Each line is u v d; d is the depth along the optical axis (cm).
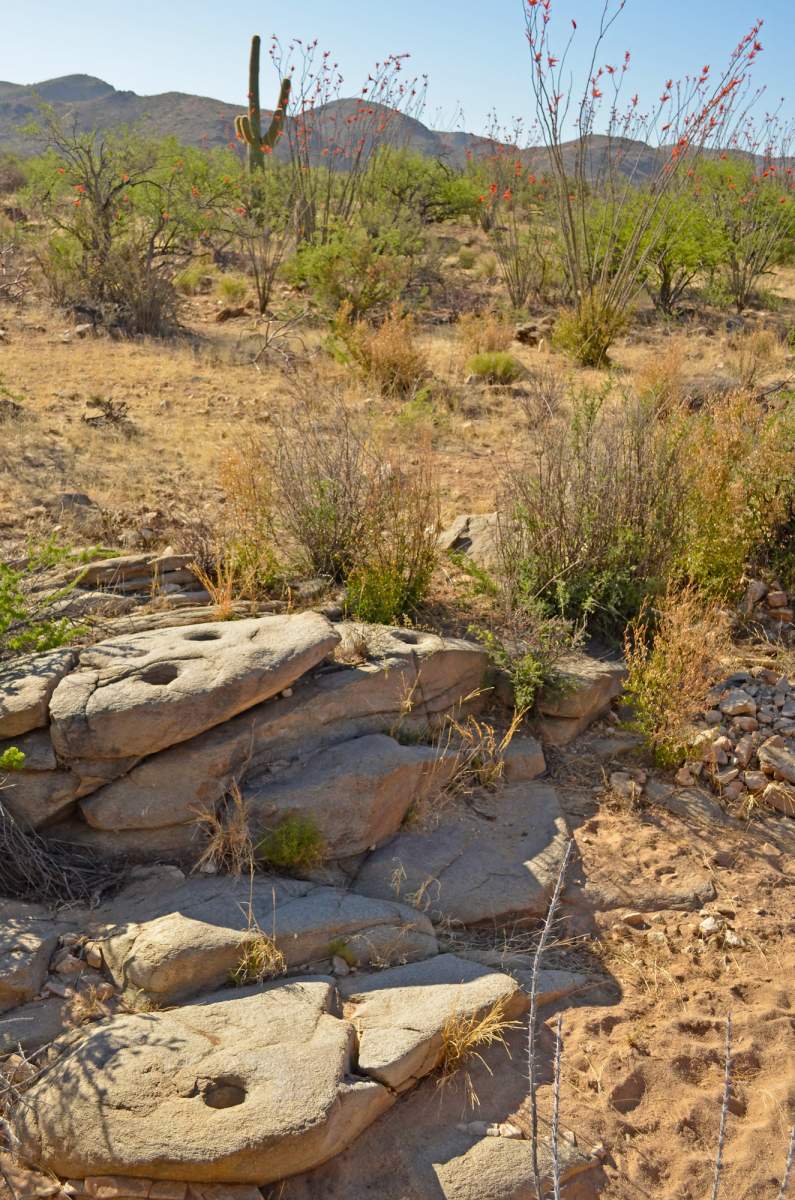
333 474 589
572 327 1244
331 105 1961
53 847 388
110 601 512
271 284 1527
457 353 1226
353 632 487
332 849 402
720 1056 346
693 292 1784
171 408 900
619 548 570
